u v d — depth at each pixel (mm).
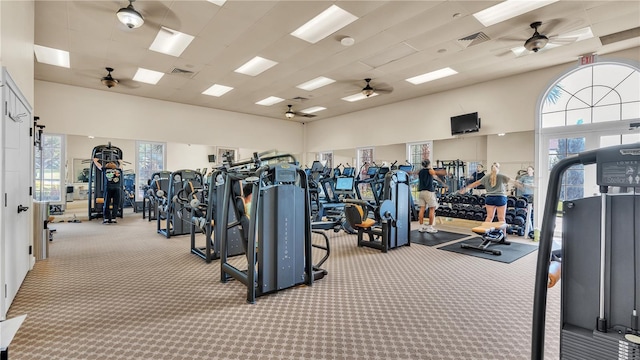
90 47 5547
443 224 7621
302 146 12750
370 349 2156
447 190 7801
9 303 2715
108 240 5707
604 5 4121
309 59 6055
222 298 3055
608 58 5641
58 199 8109
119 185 7859
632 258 1058
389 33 4941
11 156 2727
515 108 6883
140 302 2939
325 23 4680
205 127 10141
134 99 8859
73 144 8250
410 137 8992
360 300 3006
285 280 3248
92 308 2793
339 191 7930
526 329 2447
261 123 11492
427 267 4094
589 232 1137
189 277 3688
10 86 2633
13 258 2852
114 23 4672
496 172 5535
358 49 5562
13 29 2859
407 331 2404
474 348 2172
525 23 4617
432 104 8461
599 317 1106
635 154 1006
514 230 6309
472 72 6734
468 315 2688
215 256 4512
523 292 3223
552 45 4855
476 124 7316
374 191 7688
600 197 1109
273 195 3178
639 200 1049
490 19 4555
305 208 3463
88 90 8188
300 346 2191
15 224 2906
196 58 6027
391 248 5098
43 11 4328
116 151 8180
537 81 6570
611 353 1062
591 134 5918
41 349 2123
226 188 3572
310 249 3455
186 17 4469
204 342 2236
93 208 8391
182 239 5855
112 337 2293
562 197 6215
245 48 5543
